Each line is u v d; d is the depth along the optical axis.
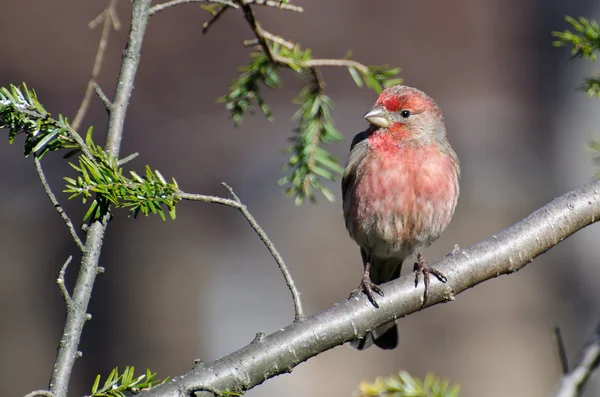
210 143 14.89
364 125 15.13
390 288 5.41
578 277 14.81
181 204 14.62
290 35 15.27
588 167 15.91
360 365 13.92
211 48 15.05
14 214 14.14
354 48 15.41
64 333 4.41
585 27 5.98
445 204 6.96
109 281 14.23
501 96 15.90
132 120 14.59
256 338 4.93
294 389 13.74
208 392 4.70
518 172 15.74
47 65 14.77
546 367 14.26
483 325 14.27
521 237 5.59
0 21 14.80
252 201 14.83
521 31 16.05
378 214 6.92
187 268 14.45
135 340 14.17
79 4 15.02
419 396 5.40
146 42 14.89
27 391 13.87
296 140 6.56
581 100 15.96
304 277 14.56
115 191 4.56
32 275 14.14
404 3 15.80
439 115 7.11
